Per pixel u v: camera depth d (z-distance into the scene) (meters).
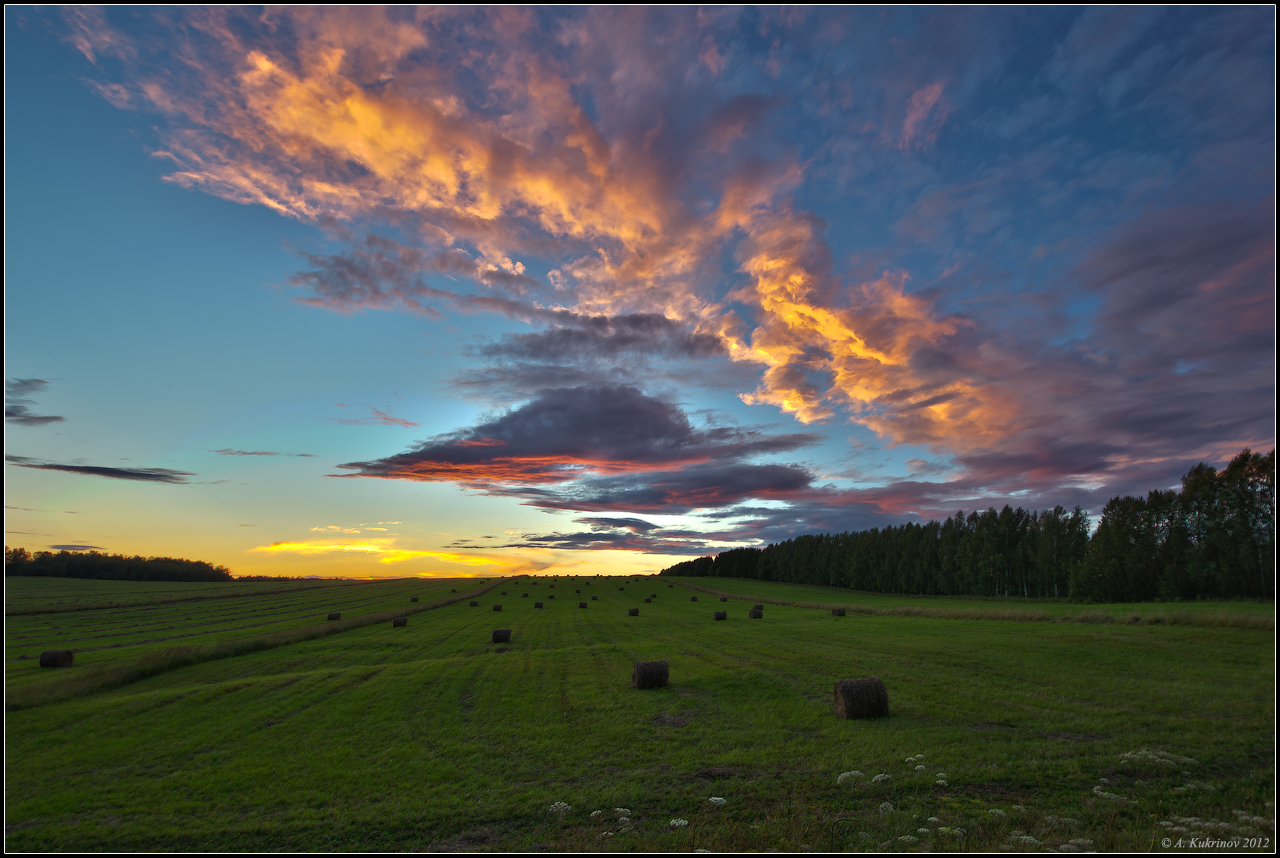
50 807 11.59
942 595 97.12
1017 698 17.39
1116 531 66.81
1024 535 89.88
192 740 15.96
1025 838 8.67
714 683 21.80
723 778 12.27
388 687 22.27
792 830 9.54
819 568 131.75
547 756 14.06
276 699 20.69
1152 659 21.58
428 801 11.48
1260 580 54.25
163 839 10.09
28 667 30.72
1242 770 11.18
